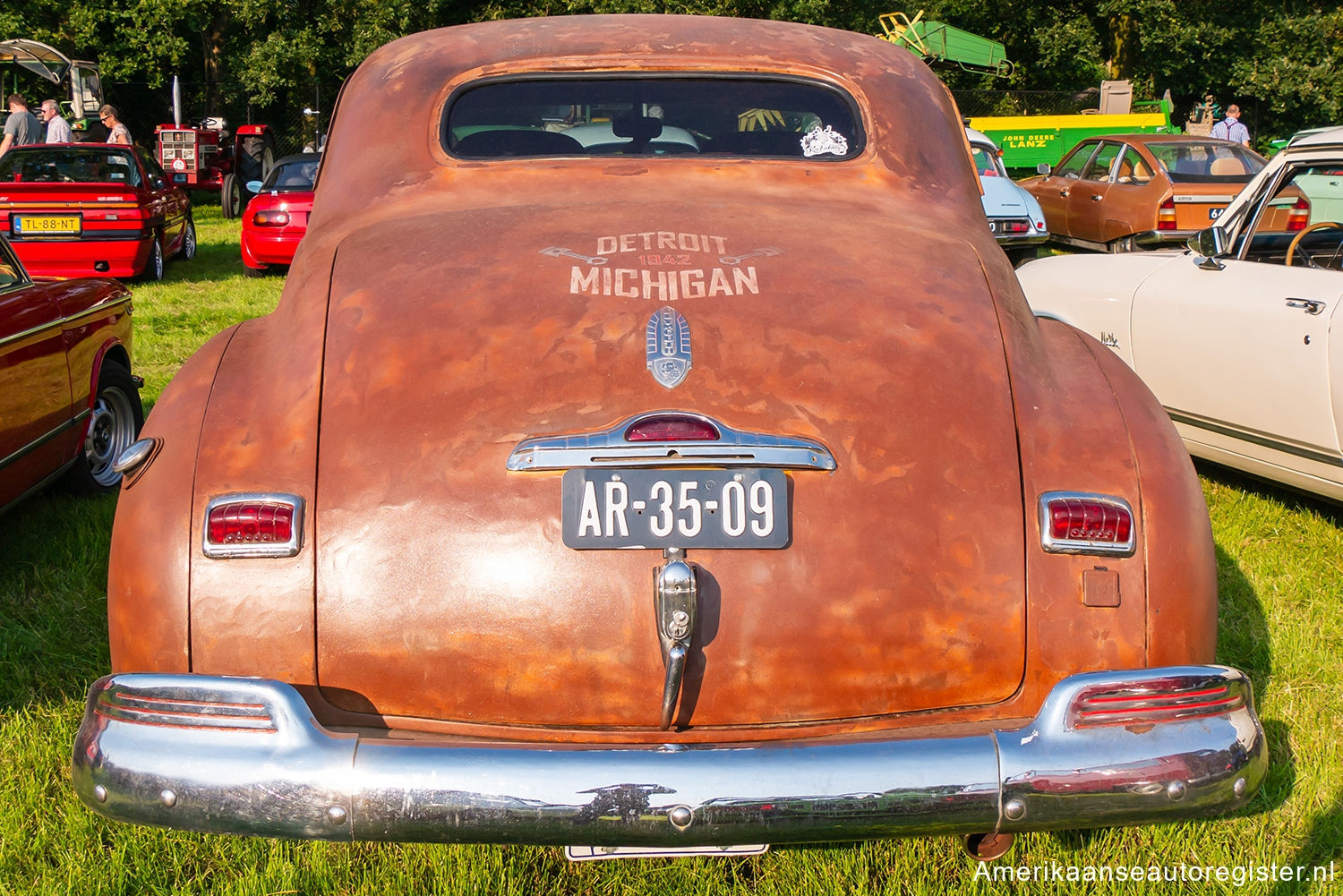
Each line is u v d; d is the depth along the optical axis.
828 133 3.11
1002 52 23.78
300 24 28.33
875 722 2.18
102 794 1.97
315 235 2.85
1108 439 2.35
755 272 2.49
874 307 2.45
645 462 2.16
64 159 12.70
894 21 23.81
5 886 2.56
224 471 2.22
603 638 2.12
